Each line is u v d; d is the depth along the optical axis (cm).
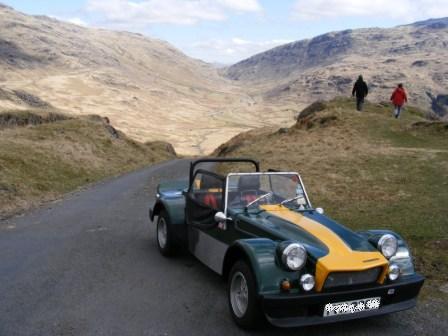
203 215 780
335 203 1349
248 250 579
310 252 574
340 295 560
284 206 730
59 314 655
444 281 770
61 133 3359
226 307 680
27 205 1528
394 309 589
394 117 3147
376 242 616
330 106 3859
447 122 2564
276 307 543
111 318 642
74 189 1977
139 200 1625
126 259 910
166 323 627
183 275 816
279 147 2641
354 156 2041
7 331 604
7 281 788
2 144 2388
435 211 1188
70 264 879
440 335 595
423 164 1784
